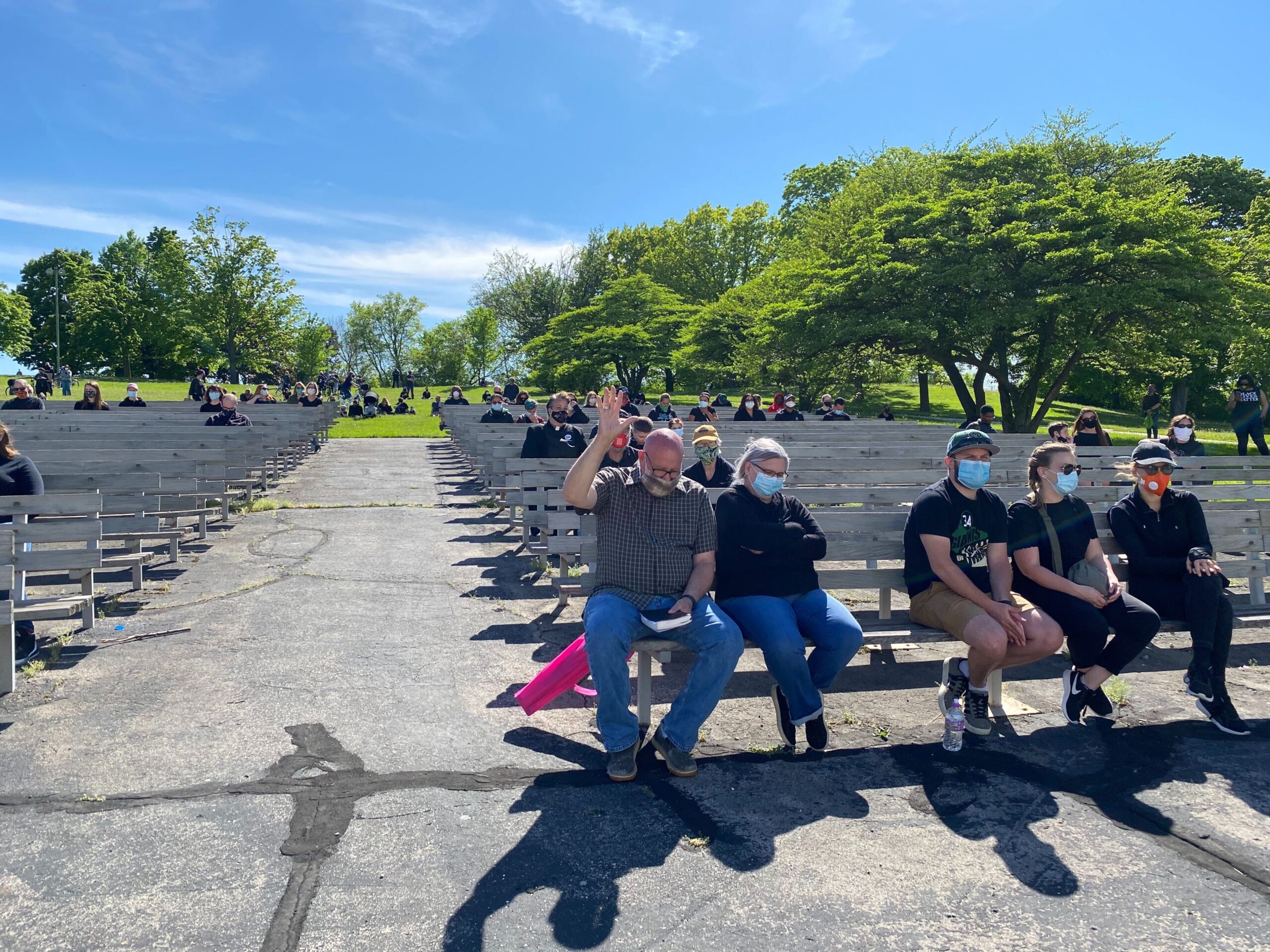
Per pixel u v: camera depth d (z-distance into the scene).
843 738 4.00
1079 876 2.84
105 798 3.24
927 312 28.67
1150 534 4.58
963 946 2.46
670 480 3.82
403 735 3.90
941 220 29.02
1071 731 4.10
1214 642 4.17
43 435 10.11
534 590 6.65
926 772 3.64
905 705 4.44
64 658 4.82
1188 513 4.54
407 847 2.94
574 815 3.20
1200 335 25.81
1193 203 46.62
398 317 95.12
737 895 2.70
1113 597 4.15
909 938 2.49
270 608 5.96
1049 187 28.91
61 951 2.36
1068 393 58.62
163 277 65.69
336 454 19.09
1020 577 4.43
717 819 3.20
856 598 6.68
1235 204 46.81
